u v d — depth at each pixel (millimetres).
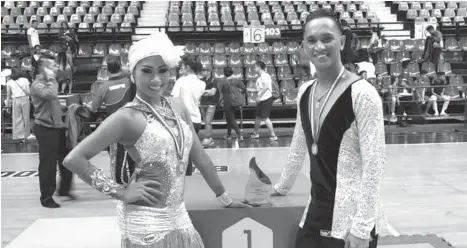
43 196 5684
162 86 2104
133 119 2062
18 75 10047
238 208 2588
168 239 2107
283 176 2701
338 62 2178
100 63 13117
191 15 14852
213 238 2592
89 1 15969
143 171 2088
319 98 2205
